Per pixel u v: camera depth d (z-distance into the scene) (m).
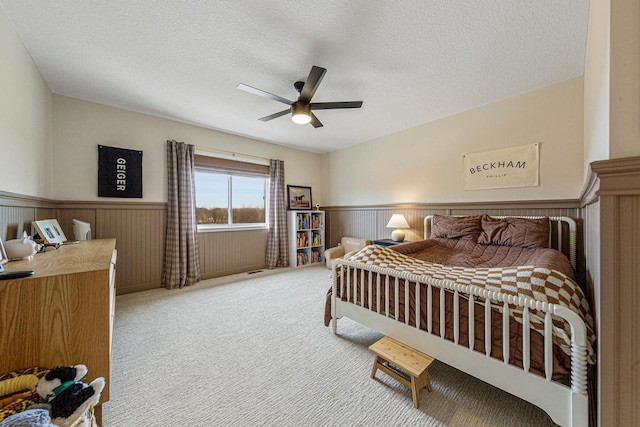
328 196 5.45
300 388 1.50
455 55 2.10
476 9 1.62
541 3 1.57
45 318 1.03
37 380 0.94
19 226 1.82
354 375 1.62
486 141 3.12
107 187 3.03
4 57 1.61
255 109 3.16
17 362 0.99
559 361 1.07
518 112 2.87
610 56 0.79
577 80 2.50
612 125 0.79
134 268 3.24
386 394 1.45
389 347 1.56
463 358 1.33
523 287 1.21
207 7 1.58
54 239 1.98
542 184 2.73
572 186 2.55
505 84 2.62
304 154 5.27
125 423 1.24
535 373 1.10
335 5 1.57
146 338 2.09
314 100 2.92
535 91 2.75
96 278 1.11
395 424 1.24
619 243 0.77
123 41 1.90
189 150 3.59
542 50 2.05
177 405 1.37
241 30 1.79
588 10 1.61
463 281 1.37
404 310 1.62
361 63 2.20
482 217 2.98
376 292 1.78
